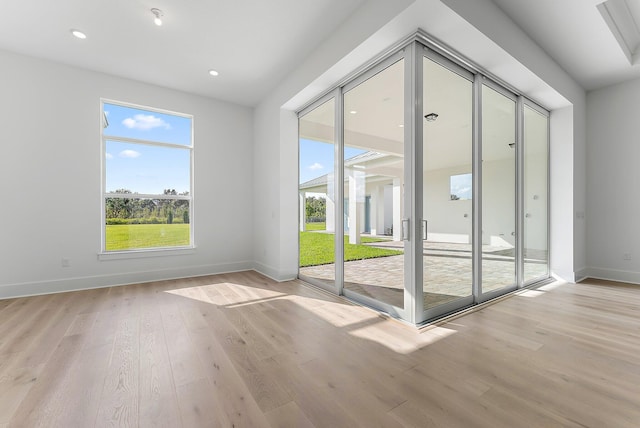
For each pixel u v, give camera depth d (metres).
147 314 2.81
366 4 2.58
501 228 3.41
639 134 3.99
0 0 2.54
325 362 1.89
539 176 4.08
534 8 2.65
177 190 4.54
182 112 4.48
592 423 1.32
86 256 3.78
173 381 1.67
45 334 2.33
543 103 3.97
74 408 1.43
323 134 3.84
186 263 4.51
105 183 4.00
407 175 2.60
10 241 3.36
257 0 2.57
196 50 3.37
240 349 2.08
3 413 1.40
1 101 3.33
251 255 5.11
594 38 3.09
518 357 1.94
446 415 1.38
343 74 3.22
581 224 4.27
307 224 4.22
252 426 1.32
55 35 3.07
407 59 2.59
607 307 2.97
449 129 2.86
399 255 2.83
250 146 5.11
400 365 1.85
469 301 3.02
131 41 3.18
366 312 2.87
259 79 4.10
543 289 3.65
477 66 2.97
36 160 3.49
